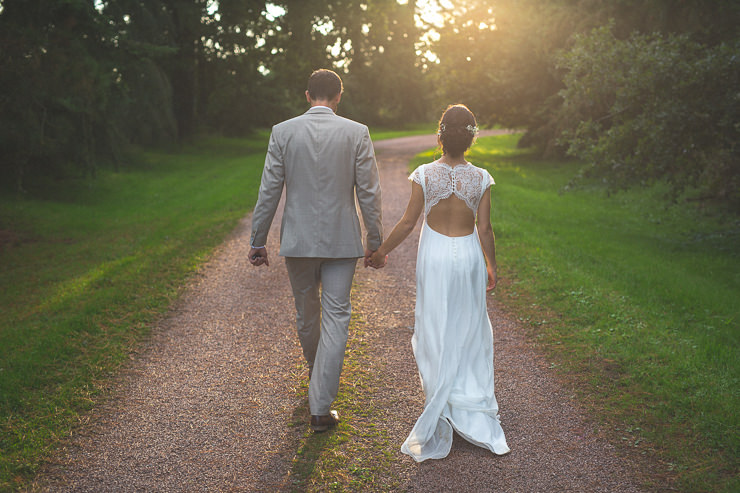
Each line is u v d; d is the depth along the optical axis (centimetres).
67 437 322
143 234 1091
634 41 1030
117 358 428
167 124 2566
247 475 288
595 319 498
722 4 1217
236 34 3066
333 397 323
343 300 325
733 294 642
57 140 1547
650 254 895
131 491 275
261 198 319
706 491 263
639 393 360
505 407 354
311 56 3156
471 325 313
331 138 313
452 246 310
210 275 668
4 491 272
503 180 1947
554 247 829
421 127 6406
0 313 628
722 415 322
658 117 934
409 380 393
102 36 1400
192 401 367
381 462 296
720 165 997
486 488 273
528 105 2566
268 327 502
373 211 318
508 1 2475
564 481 277
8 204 1540
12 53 1265
